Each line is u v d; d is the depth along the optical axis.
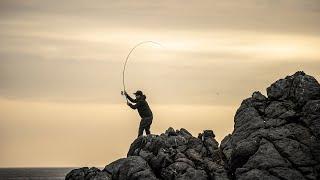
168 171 103.12
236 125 107.75
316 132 100.12
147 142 112.75
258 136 101.19
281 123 102.81
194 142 111.44
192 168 103.12
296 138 100.06
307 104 103.56
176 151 108.38
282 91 108.56
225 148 106.62
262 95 110.50
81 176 107.56
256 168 97.12
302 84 106.75
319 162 97.06
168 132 115.31
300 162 97.00
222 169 102.62
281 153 98.25
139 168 104.25
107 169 108.00
